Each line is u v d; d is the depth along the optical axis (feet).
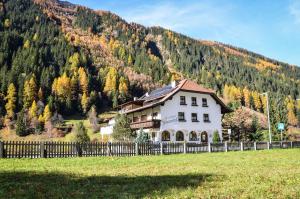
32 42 576.20
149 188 34.71
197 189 33.96
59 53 565.12
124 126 154.10
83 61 562.66
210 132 189.67
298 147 147.43
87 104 426.92
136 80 566.77
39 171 50.21
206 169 53.57
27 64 476.54
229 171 50.34
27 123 341.21
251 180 40.19
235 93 576.61
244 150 122.52
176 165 61.11
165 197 29.94
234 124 229.45
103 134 208.03
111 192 32.60
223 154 95.86
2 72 449.89
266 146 133.08
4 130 342.03
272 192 32.27
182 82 192.03
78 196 30.83
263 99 561.84
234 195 30.78
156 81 619.67
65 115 413.59
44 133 331.77
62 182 39.27
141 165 61.26
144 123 179.63
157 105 174.91
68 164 61.98
